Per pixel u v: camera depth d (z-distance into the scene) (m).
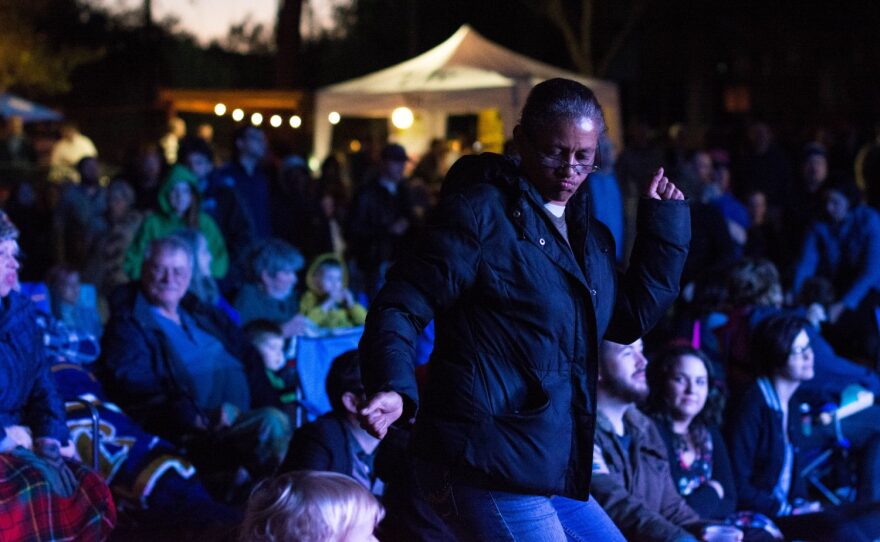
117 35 36.47
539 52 33.03
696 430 5.55
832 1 28.44
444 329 3.04
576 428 3.07
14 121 21.33
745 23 29.52
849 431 6.54
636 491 4.95
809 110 28.73
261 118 20.41
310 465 4.53
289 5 25.80
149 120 25.22
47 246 12.92
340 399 4.60
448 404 3.00
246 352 6.61
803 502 6.00
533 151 2.98
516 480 2.99
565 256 3.01
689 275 8.47
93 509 4.39
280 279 7.81
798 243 11.20
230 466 5.91
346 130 28.38
